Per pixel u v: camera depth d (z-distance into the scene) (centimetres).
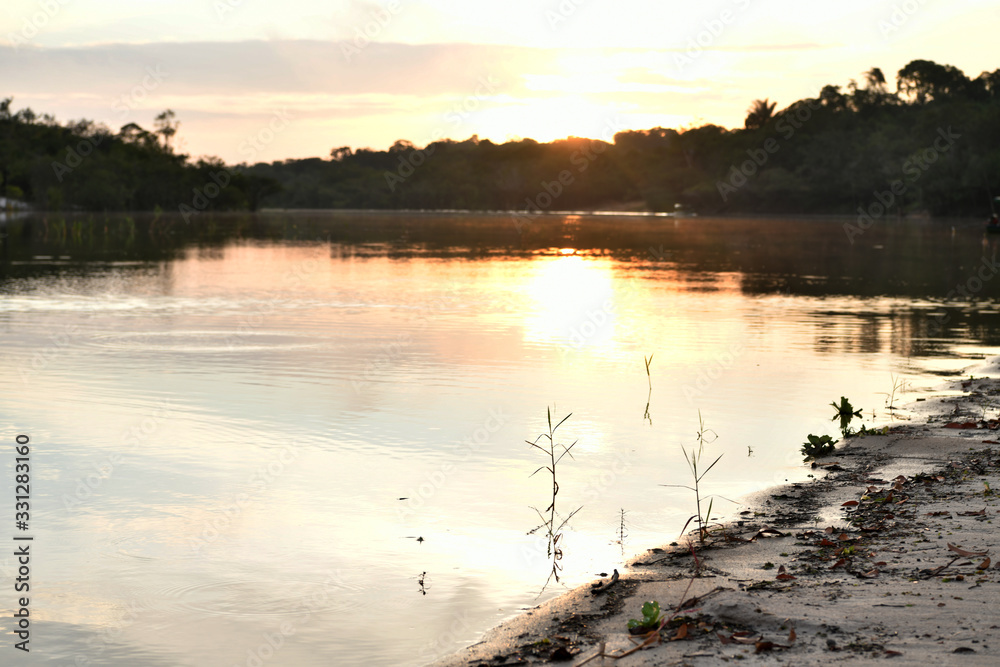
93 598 635
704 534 773
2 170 14238
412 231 8125
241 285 2956
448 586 665
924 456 1020
